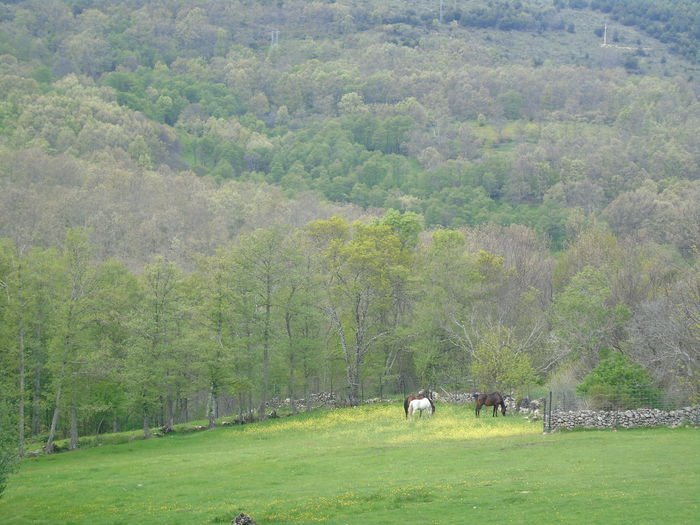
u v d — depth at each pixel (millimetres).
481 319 78625
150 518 29984
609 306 73375
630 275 76562
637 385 50938
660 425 45812
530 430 49375
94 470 44250
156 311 66938
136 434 68312
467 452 40719
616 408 50625
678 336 54906
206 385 69562
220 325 71938
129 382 63219
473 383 74938
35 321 62062
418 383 90188
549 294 92000
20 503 34688
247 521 26125
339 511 28797
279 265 73125
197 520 29016
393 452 42625
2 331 59344
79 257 65062
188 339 66250
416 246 103875
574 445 40375
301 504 30031
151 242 116500
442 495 30016
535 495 28562
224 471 39969
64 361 61281
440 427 54500
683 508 25000
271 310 77750
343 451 44844
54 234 106750
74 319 62281
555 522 24656
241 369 72375
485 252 85250
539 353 73562
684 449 36344
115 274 71500
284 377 77375
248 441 58188
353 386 79062
